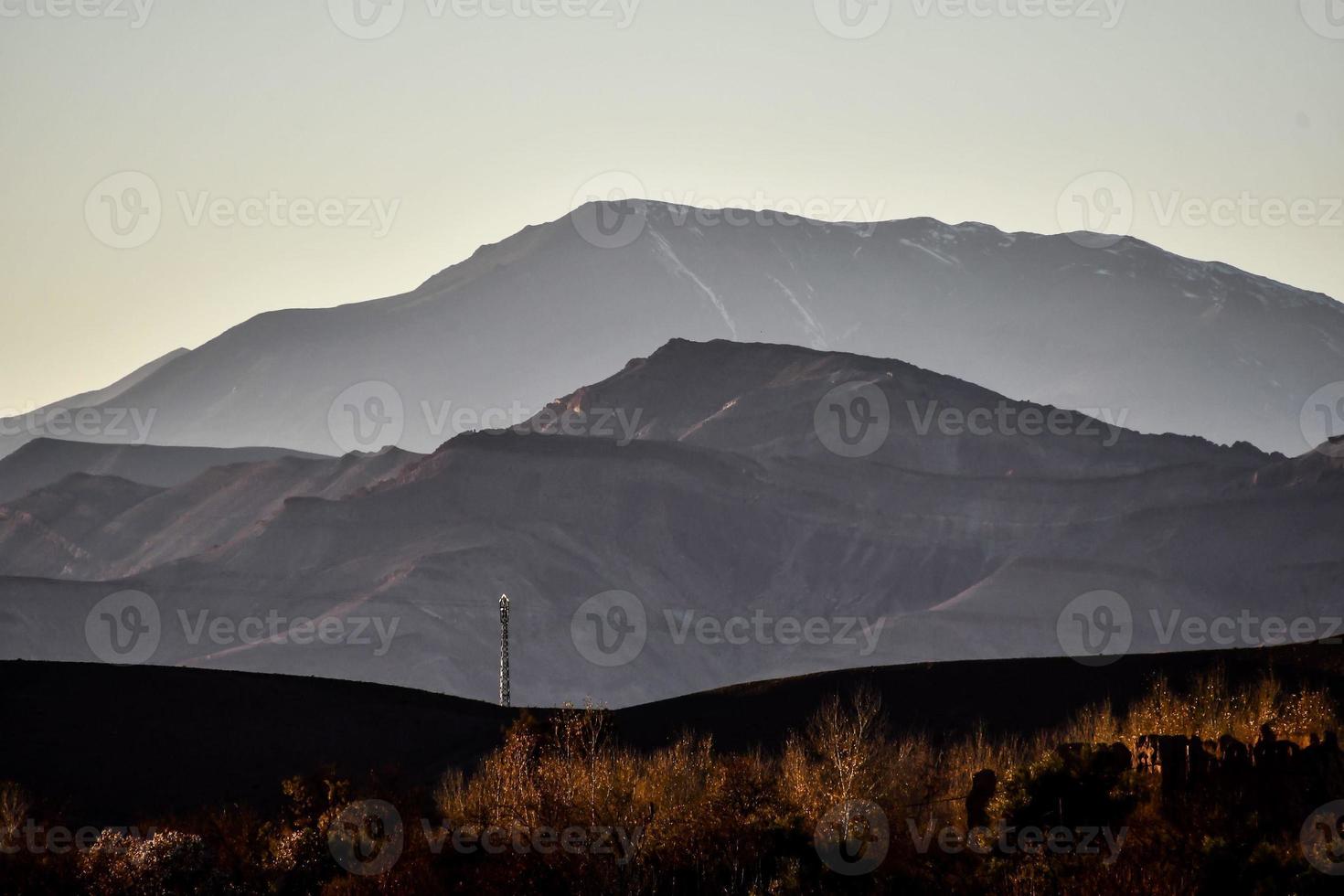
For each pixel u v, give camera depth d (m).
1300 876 49.53
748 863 62.97
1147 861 53.00
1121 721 77.44
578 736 75.81
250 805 91.44
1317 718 64.56
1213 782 55.50
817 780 68.12
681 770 72.56
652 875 63.78
